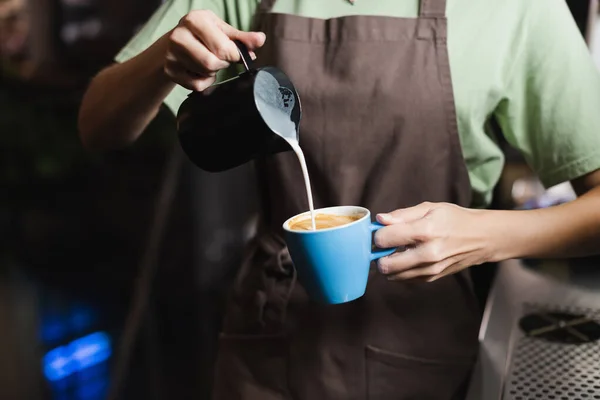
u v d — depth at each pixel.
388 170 1.02
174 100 1.08
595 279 1.19
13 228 2.99
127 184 2.91
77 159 2.89
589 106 0.99
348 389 1.07
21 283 2.89
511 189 1.53
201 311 2.48
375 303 1.06
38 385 2.60
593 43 1.33
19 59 3.01
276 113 0.83
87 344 2.69
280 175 1.06
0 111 2.85
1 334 2.69
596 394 0.87
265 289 1.09
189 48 0.83
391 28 1.00
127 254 2.94
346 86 1.00
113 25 2.77
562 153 1.02
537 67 1.00
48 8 2.83
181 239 2.54
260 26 1.06
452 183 1.03
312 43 1.02
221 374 1.16
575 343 0.99
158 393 2.36
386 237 0.82
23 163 2.92
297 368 1.08
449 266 0.88
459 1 1.01
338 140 1.02
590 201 0.97
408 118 1.00
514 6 0.99
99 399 2.61
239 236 2.53
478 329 1.08
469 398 0.96
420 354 1.06
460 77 1.00
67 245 2.97
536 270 1.25
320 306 1.06
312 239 0.75
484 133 1.05
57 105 2.89
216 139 0.83
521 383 0.91
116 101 1.02
